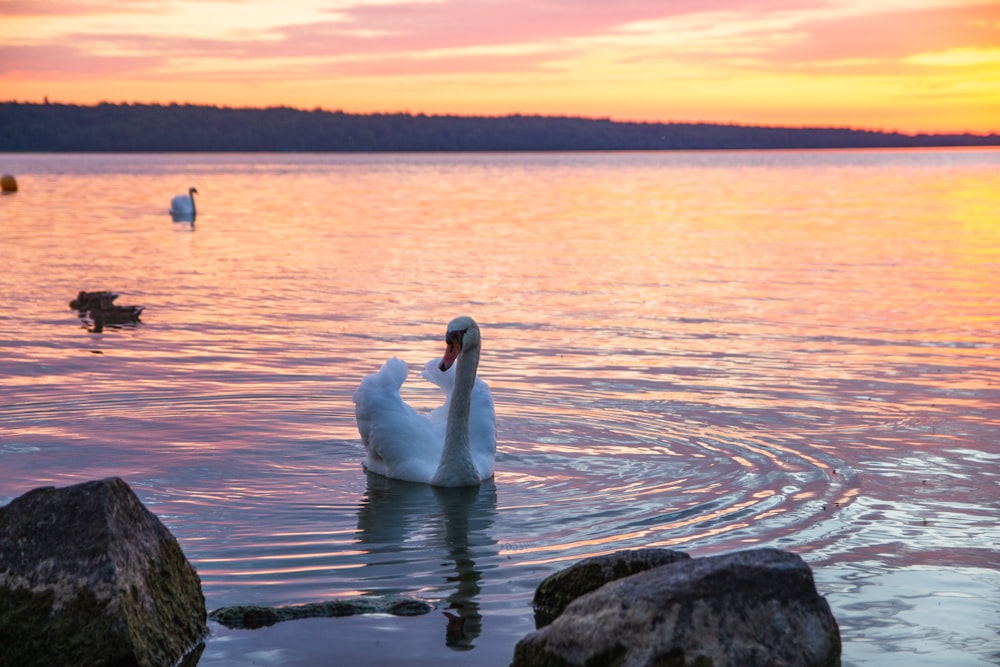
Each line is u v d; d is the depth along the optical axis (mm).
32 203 56281
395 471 11359
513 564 8758
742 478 11102
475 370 11133
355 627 7531
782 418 13492
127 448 12039
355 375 15797
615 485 10969
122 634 6641
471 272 27938
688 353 17484
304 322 20297
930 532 9500
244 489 10797
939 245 34656
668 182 89625
